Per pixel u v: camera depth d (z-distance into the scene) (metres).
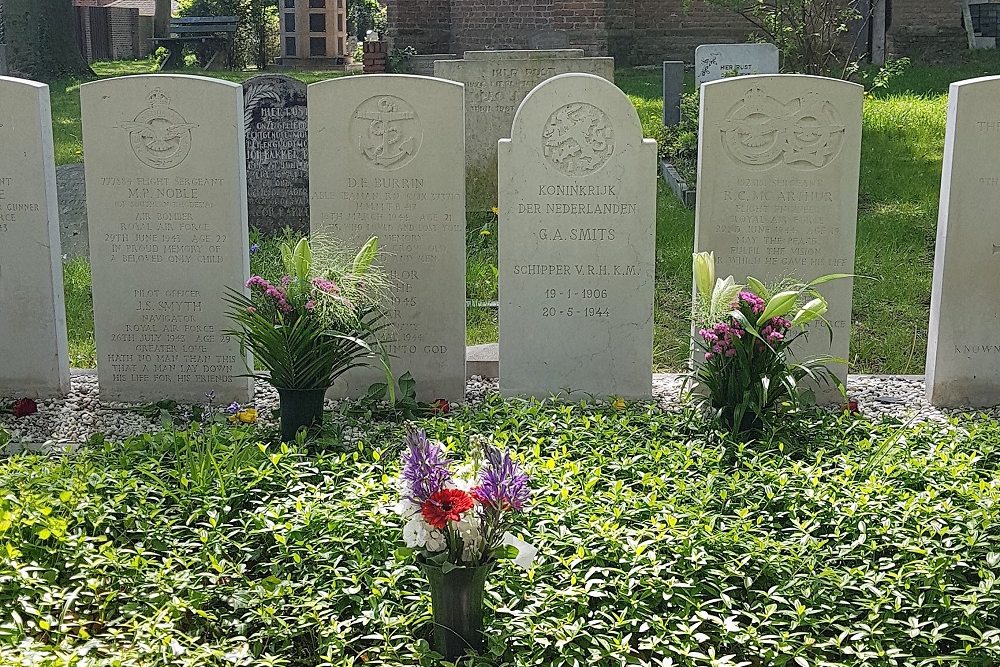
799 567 2.63
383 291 3.65
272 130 5.12
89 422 3.58
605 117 3.51
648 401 3.65
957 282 3.57
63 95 9.14
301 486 2.92
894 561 2.65
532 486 2.91
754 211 3.58
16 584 2.53
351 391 3.70
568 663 2.40
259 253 4.91
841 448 3.17
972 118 3.48
